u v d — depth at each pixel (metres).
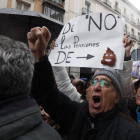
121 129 0.78
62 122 1.06
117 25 1.10
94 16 1.22
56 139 0.58
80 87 2.09
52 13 9.39
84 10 11.31
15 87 0.49
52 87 1.01
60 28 3.10
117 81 0.94
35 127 0.55
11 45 0.52
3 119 0.43
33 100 0.58
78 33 1.27
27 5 8.71
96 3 12.59
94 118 0.86
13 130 0.43
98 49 1.12
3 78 0.45
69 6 10.44
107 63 1.02
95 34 1.18
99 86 0.91
